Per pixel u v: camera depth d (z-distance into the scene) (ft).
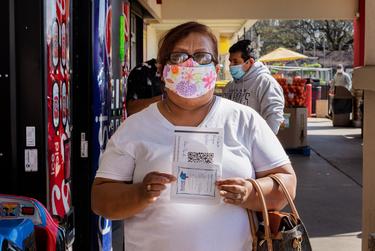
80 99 13.65
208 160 6.98
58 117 11.28
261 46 145.69
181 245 7.18
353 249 18.34
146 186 6.82
